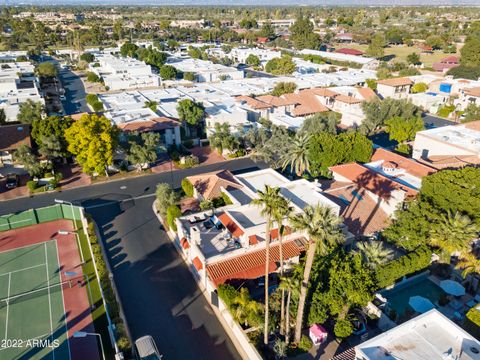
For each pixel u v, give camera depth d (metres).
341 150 70.00
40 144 78.75
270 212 34.12
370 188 60.91
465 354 31.94
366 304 40.00
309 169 74.12
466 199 50.72
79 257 53.62
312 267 44.34
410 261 46.91
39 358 38.00
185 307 45.03
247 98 112.44
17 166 80.44
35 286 47.94
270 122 95.38
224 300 42.16
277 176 64.75
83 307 44.59
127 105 109.44
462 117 115.31
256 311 40.00
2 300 45.50
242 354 39.00
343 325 40.06
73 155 82.31
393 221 55.47
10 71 153.50
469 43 171.75
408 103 100.44
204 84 140.38
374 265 44.94
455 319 43.00
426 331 34.31
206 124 98.06
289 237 50.34
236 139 86.81
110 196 70.75
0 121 96.25
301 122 97.75
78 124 70.06
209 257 46.50
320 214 33.81
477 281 48.06
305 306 41.22
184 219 54.12
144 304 45.41
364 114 103.44
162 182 76.00
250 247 47.88
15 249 55.47
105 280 47.25
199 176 68.06
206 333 41.50
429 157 76.75
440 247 50.28
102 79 155.00
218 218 52.22
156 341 40.41
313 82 142.50
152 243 57.12
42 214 62.28
